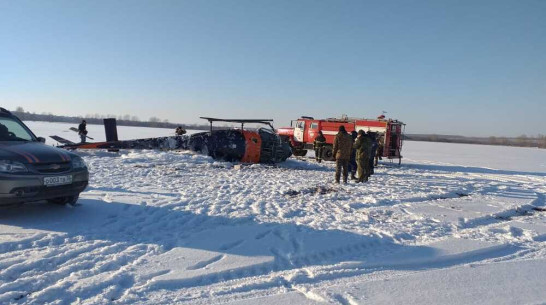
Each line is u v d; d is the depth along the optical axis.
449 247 5.38
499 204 9.30
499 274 4.45
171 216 6.52
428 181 13.54
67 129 54.28
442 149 53.97
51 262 4.23
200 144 16.69
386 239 5.73
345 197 9.11
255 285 3.95
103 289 3.69
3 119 6.63
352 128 21.59
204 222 6.28
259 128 17.56
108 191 8.38
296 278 4.17
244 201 8.08
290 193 9.41
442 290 3.95
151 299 3.55
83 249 4.66
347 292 3.82
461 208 8.48
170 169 13.00
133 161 14.42
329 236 5.68
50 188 5.62
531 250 5.54
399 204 8.62
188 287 3.86
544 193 11.98
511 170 21.67
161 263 4.38
